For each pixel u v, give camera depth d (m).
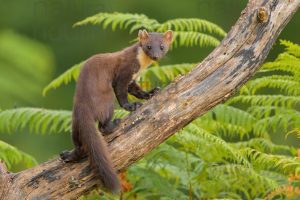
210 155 11.55
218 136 11.98
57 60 25.11
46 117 12.02
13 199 9.50
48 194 9.56
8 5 24.45
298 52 11.34
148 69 12.87
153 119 9.58
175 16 25.59
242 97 11.98
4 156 11.55
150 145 9.65
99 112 10.33
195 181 11.47
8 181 9.60
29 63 9.03
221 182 11.21
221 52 9.65
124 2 25.78
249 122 11.62
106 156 9.54
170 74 12.79
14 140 21.38
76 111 10.11
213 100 9.60
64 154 9.69
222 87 9.59
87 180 9.65
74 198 9.67
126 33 25.55
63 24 24.72
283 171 11.54
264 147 11.84
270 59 24.48
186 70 13.03
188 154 11.75
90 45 25.31
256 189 11.28
